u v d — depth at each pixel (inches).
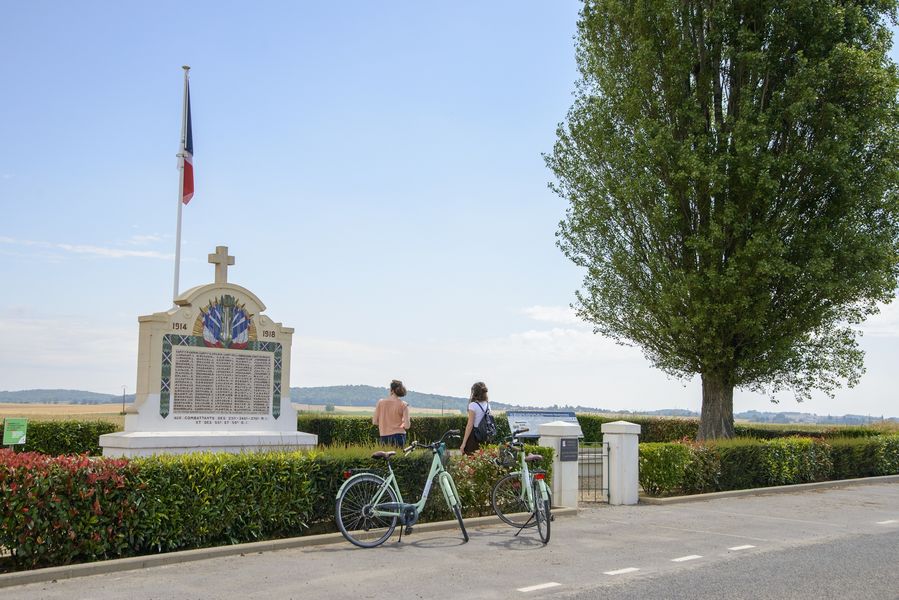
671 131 826.2
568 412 1075.9
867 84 791.1
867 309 861.2
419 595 294.4
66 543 328.2
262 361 639.1
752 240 796.6
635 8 864.9
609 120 884.6
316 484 411.5
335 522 427.5
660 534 442.9
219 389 612.4
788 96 805.2
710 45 862.5
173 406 588.1
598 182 896.3
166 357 586.6
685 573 337.4
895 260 818.8
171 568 334.6
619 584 315.6
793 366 868.6
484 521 457.4
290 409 652.7
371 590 300.7
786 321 847.1
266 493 391.9
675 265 870.4
